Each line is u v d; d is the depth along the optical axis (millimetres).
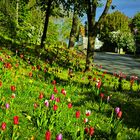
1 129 7023
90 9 18672
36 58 18781
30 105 9398
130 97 13000
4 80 11695
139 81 19406
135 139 8180
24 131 7527
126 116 10234
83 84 14336
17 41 26703
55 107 8023
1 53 17359
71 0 20922
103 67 25938
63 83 13656
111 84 15859
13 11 35375
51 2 23734
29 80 12594
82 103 10898
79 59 25766
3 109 8500
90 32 18625
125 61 34531
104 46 69125
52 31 45031
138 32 67625
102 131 8414
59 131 7820
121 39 64812
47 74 14703
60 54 24531
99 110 10320
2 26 30938
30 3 37906
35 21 41281
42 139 7305
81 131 7230
